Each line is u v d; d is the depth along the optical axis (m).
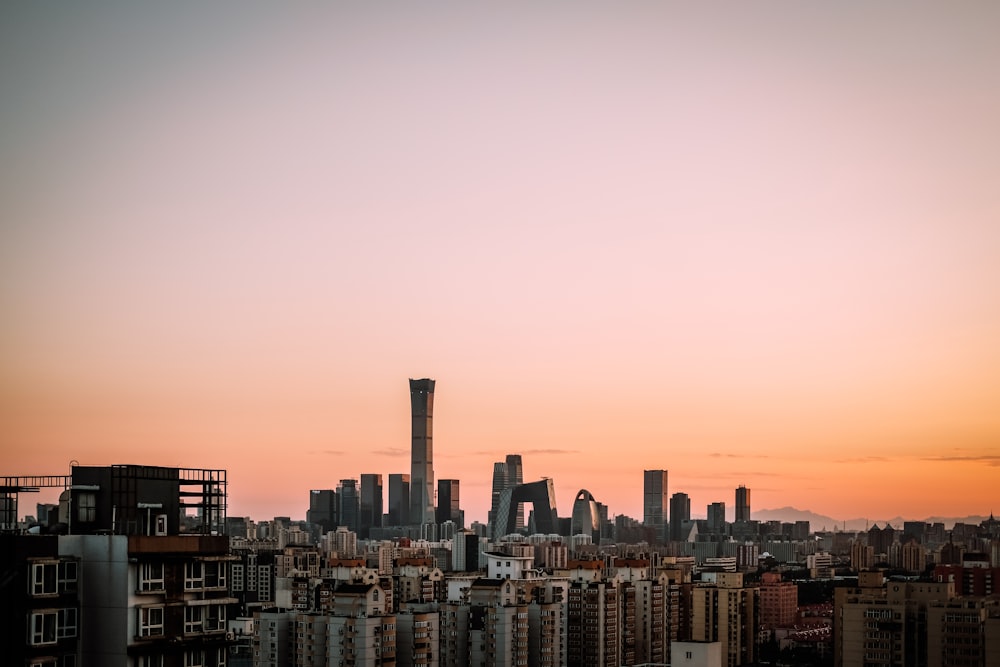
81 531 117.81
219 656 114.94
